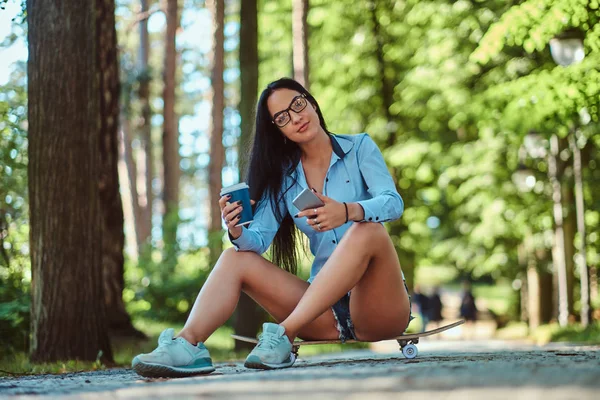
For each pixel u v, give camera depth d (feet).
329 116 71.97
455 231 81.51
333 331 14.03
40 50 25.43
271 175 14.70
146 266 60.18
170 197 78.54
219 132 73.97
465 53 63.16
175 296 57.72
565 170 60.18
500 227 67.21
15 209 32.78
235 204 13.30
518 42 33.45
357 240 12.92
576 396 7.09
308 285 13.94
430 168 68.33
